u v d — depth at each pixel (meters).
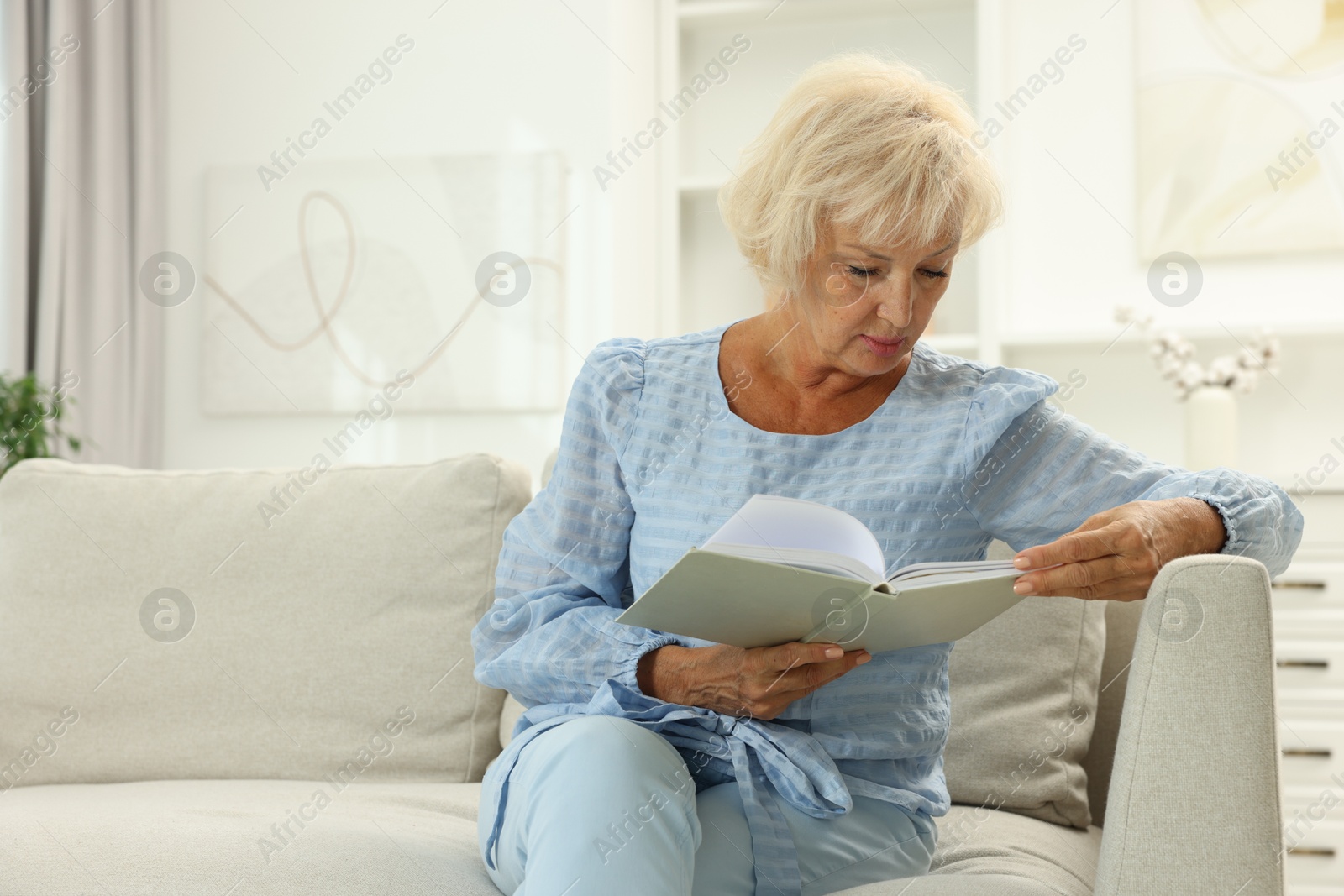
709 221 3.53
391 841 1.19
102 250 3.25
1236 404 2.93
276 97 3.33
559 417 3.16
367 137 3.28
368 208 3.26
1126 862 0.91
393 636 1.62
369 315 3.25
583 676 1.08
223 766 1.61
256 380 3.30
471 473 1.68
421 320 3.22
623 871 0.84
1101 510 1.08
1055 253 3.18
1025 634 1.45
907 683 1.07
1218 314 3.07
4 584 1.71
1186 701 0.91
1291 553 1.08
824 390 1.13
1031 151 3.20
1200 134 3.09
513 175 3.18
